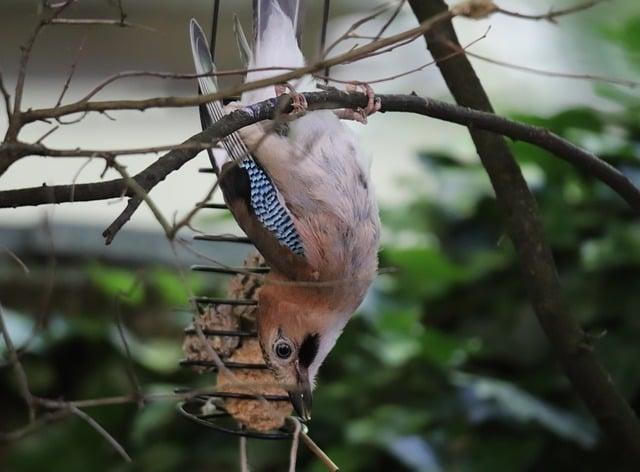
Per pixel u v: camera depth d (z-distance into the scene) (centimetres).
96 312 1245
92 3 1308
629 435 792
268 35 802
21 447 1143
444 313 1073
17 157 512
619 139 1060
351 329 1070
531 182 1053
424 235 1102
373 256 816
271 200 794
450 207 1100
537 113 1123
